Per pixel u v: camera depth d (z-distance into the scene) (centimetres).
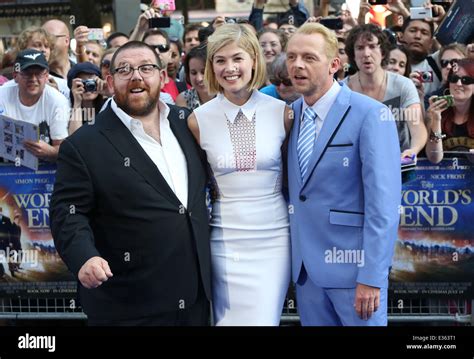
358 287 310
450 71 459
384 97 441
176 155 323
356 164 315
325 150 316
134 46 318
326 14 605
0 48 672
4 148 424
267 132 325
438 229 411
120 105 318
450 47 472
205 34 516
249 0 742
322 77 316
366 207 310
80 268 292
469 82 430
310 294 330
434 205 409
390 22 598
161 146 321
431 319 421
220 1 743
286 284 333
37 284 432
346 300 319
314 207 319
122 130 316
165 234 310
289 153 328
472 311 417
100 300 318
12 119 420
